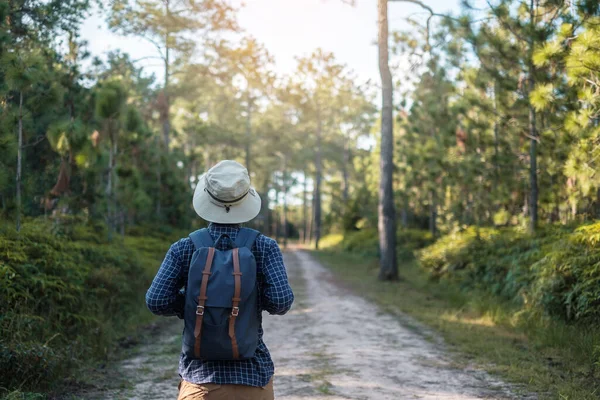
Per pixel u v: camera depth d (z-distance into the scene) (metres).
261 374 2.70
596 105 8.63
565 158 11.95
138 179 16.22
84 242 11.30
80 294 7.86
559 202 13.34
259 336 2.75
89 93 13.30
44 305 6.96
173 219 23.66
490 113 13.45
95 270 9.59
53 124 10.65
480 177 17.12
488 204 17.45
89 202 12.77
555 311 8.48
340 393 5.88
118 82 13.42
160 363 7.27
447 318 10.91
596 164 9.06
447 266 16.30
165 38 26.84
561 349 7.47
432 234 26.66
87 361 6.89
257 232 2.83
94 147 12.27
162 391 5.97
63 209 12.23
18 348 5.41
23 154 10.16
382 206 19.72
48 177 11.99
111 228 13.73
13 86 8.25
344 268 26.70
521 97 12.25
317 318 11.38
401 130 32.44
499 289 11.70
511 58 11.45
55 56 12.34
